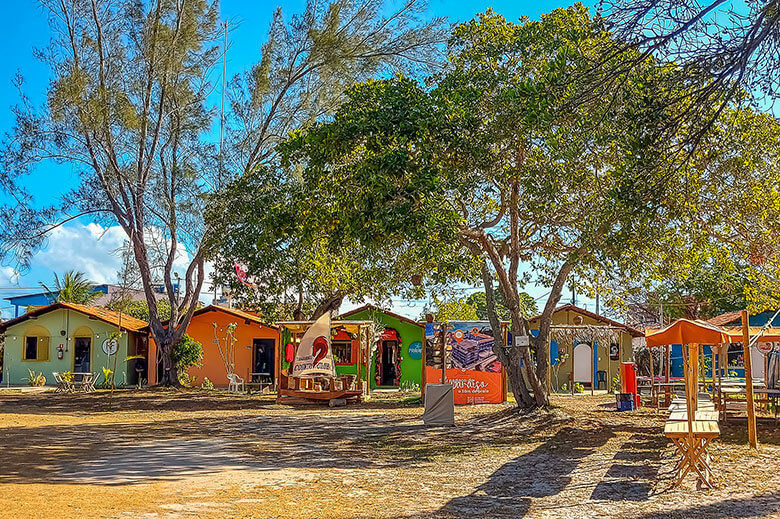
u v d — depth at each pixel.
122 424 18.33
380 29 26.98
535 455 12.48
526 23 16.73
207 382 32.56
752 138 15.03
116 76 28.03
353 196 13.95
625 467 10.80
